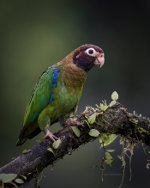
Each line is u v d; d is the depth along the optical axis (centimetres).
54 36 2053
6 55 1939
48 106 647
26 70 1856
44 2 2100
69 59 675
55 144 507
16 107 1712
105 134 538
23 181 492
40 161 509
